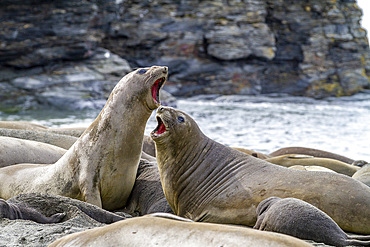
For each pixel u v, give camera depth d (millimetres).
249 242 10375
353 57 145375
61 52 114812
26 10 111938
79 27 115938
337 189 17844
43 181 24641
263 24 140000
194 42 136750
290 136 67312
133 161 24141
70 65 116188
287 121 87250
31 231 15336
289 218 15234
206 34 136750
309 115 98812
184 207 21422
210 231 10953
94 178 23422
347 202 17438
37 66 114250
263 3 141375
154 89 24438
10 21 111125
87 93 111375
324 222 15008
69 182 23906
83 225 16594
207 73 138625
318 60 144250
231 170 20938
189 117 22703
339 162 32812
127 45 135125
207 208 20422
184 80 138125
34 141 30594
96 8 118562
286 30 145500
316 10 144500
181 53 137000
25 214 17266
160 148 22469
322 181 18359
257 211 17203
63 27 114625
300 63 144625
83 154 23891
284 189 18656
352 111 109188
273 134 69125
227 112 101625
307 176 18906
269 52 139625
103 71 117312
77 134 36750
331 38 145125
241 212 19281
